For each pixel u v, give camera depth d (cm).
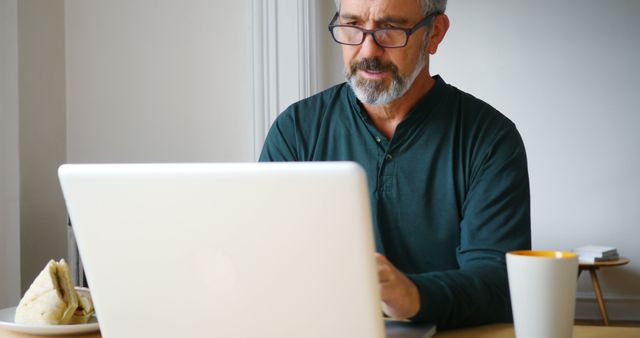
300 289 87
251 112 359
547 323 96
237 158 365
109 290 96
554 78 475
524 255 100
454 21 480
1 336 127
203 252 89
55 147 359
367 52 156
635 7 469
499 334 122
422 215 165
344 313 86
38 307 129
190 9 368
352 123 175
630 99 472
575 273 96
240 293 89
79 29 368
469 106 169
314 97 184
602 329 121
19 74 338
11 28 318
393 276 113
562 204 479
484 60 477
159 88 369
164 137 369
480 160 161
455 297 122
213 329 93
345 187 80
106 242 94
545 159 479
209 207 87
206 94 367
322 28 390
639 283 475
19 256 313
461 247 153
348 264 83
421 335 116
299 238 84
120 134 368
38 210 345
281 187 83
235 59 365
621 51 471
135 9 369
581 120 475
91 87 369
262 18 358
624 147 473
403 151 168
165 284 93
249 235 86
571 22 473
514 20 476
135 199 90
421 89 169
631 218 473
